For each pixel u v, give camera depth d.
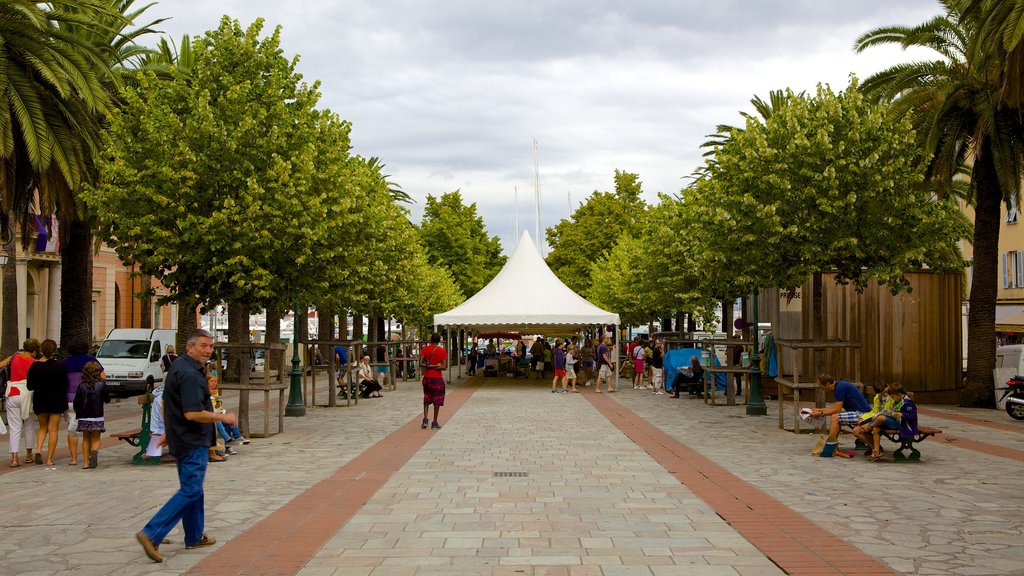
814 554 7.10
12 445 12.51
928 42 23.98
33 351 12.86
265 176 17.09
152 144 17.08
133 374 29.03
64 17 19.62
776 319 27.44
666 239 34.09
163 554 7.14
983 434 17.30
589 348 37.97
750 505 9.35
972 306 25.17
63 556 7.10
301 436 16.66
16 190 22.53
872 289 26.20
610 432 17.53
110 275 49.22
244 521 8.51
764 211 17.97
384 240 33.69
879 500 9.74
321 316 45.62
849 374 26.14
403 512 8.95
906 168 18.41
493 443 15.50
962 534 7.95
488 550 7.26
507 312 34.78
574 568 6.67
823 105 18.55
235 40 18.28
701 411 23.14
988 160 24.55
